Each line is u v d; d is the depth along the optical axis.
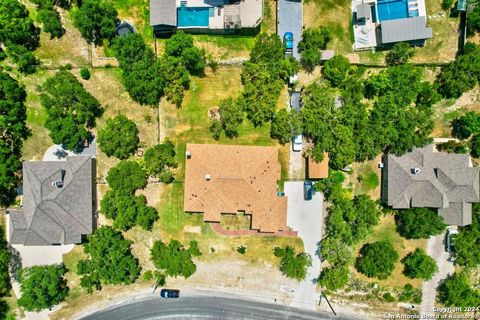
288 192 55.88
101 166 55.56
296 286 56.28
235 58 54.91
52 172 52.47
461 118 54.19
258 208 53.69
